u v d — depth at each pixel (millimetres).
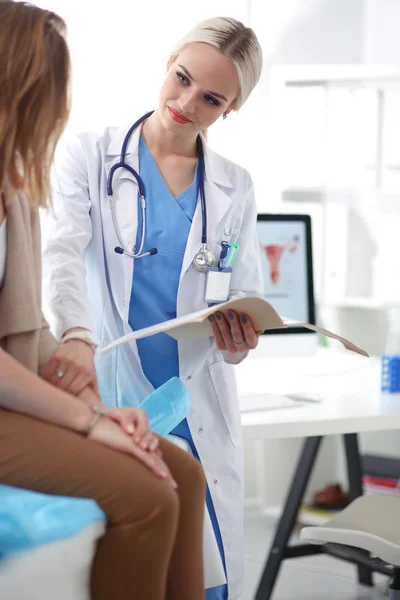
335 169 3561
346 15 3719
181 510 1545
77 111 3309
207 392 2182
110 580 1440
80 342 1884
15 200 1646
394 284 3408
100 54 3330
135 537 1426
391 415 2412
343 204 3539
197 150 2260
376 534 2176
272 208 3525
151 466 1471
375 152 3523
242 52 2064
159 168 2197
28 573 1290
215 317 1963
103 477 1427
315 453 2879
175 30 3436
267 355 2959
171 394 1895
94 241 2139
